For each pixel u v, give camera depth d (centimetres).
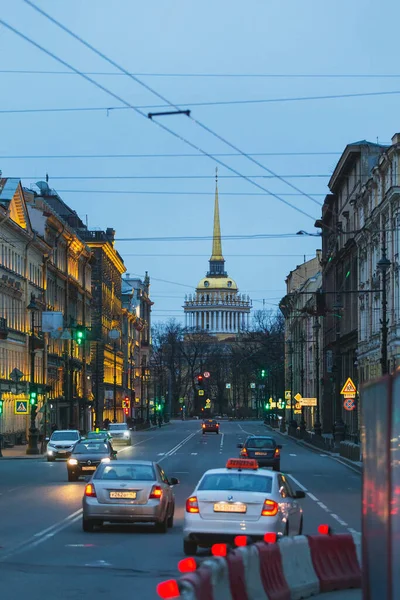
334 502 5850
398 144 10675
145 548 3725
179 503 5634
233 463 3659
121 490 4228
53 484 7294
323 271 18575
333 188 16300
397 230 10575
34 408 12119
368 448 2059
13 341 13862
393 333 10800
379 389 1939
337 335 16462
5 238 13450
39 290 15762
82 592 2728
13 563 3306
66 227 17450
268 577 2630
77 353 19550
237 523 3391
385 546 1847
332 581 2991
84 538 4047
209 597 2117
